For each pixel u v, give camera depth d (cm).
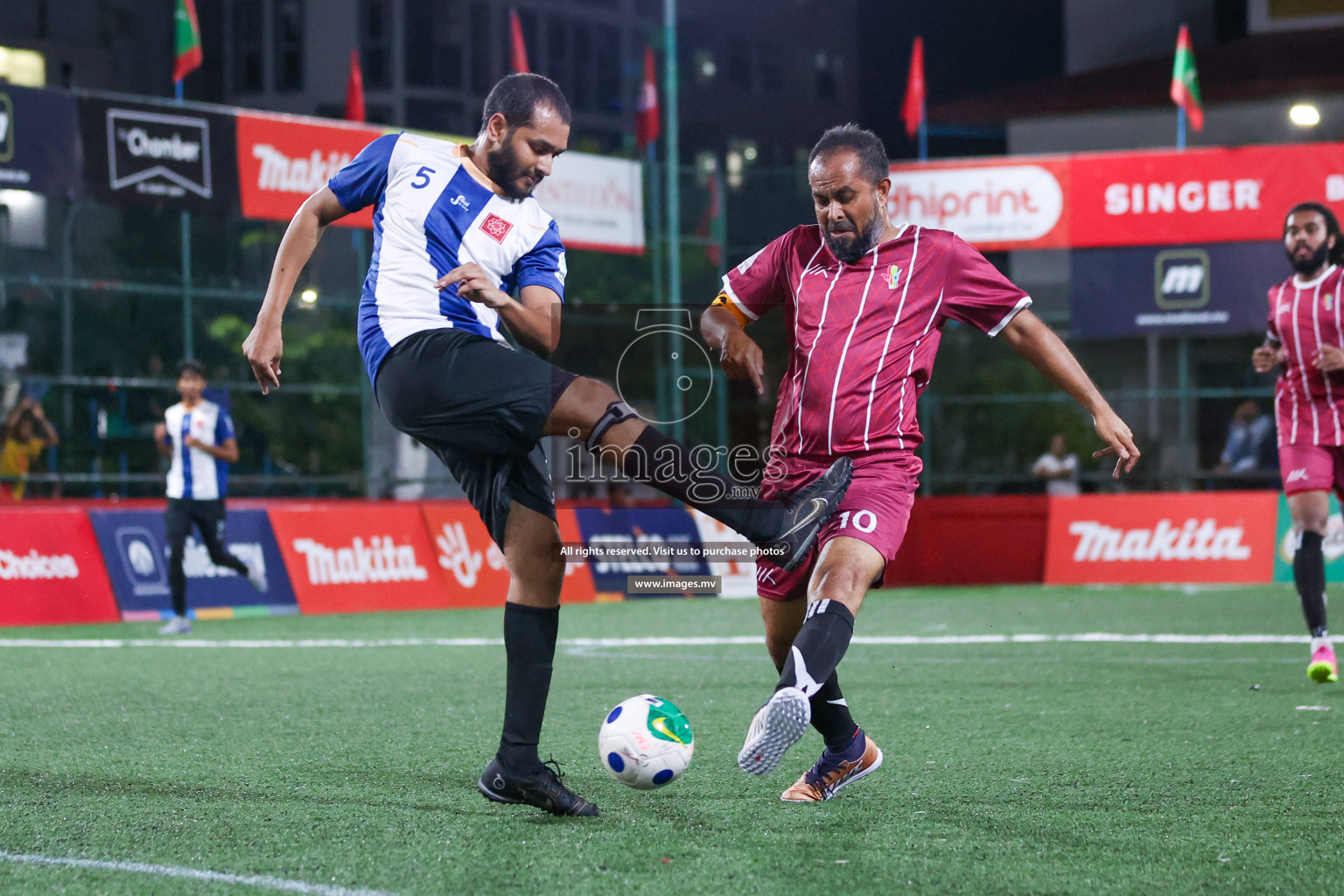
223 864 474
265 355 530
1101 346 2889
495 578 1945
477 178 537
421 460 2661
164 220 3022
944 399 2522
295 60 4716
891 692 966
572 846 501
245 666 1166
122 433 2656
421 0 4838
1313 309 1002
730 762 684
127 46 4225
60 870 468
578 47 5275
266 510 1783
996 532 2192
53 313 2873
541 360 522
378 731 802
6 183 1783
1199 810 568
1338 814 561
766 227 3161
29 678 1079
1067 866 474
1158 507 2158
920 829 532
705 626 1549
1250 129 3266
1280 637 1340
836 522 537
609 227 2355
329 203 545
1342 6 3466
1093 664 1135
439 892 438
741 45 5706
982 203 2220
